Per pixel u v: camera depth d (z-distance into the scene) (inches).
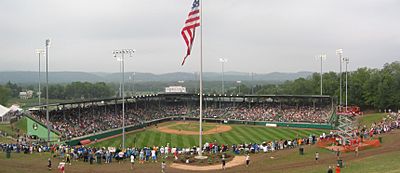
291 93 6358.3
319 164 1689.2
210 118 4153.5
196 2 1811.0
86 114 3545.8
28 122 2839.6
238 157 1927.9
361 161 1689.2
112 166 1724.9
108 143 2817.4
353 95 4726.9
